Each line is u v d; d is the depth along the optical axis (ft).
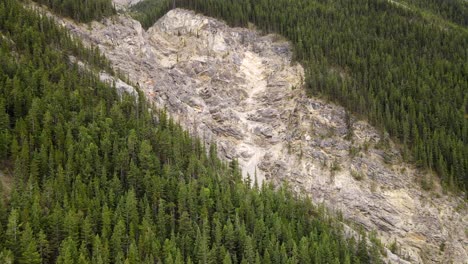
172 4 569.23
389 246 323.78
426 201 342.44
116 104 333.83
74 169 265.54
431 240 326.44
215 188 298.35
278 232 273.95
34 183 246.27
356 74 431.02
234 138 413.80
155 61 448.65
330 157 377.09
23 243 206.90
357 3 566.36
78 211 236.02
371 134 382.83
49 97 301.63
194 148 345.51
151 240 235.81
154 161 294.87
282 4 544.21
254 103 443.73
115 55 414.21
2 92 295.28
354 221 342.03
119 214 242.78
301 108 413.39
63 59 357.41
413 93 407.44
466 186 347.36
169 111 399.44
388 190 351.46
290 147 393.70
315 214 319.68
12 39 353.10
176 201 276.82
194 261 240.94
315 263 257.55
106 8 446.60
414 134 373.20
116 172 280.10
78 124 296.10
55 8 419.95
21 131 274.77
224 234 260.83
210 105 434.71
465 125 373.81
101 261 207.00
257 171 389.80
